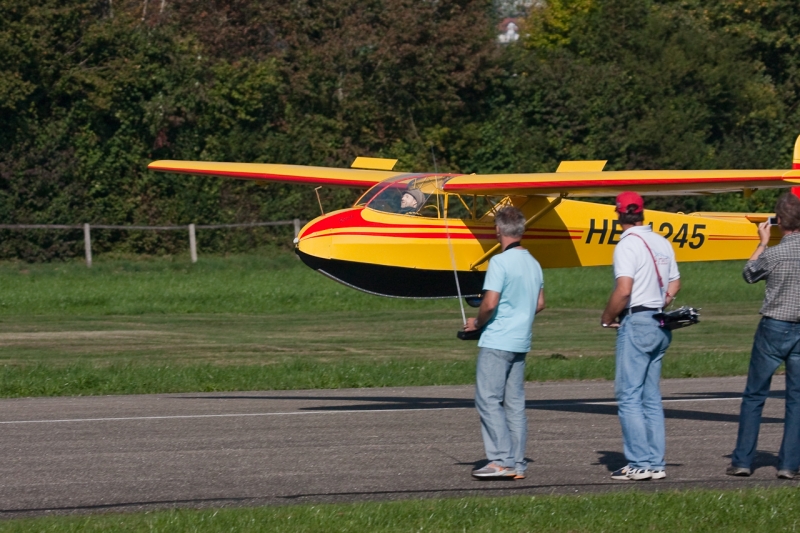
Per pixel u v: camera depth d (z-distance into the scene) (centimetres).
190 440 3170
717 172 3931
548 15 18150
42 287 9206
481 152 14100
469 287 4569
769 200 13312
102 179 12400
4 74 11575
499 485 2622
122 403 3984
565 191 4256
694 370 5041
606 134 14400
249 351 6056
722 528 2170
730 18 16150
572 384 4691
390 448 3067
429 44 14000
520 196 4509
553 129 14488
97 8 13975
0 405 3925
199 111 13025
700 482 2675
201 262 11269
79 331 6981
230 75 13250
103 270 10600
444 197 4478
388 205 4488
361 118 13900
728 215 5303
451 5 14438
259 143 13238
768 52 16300
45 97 12200
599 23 15788
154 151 12769
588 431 3388
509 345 2611
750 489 2516
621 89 14638
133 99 12631
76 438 3194
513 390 2684
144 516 2217
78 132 12356
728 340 6775
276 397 4203
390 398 4175
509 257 2597
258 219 12812
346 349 6212
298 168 5738
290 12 14350
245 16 14675
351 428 3400
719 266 11744
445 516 2219
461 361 5522
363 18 14375
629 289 2589
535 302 2630
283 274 10481
